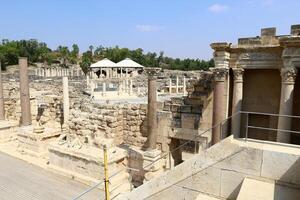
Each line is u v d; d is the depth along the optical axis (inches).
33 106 1122.0
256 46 586.9
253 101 657.0
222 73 608.7
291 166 276.7
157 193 362.6
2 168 721.0
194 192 339.6
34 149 834.8
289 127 545.3
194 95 705.0
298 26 530.6
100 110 869.8
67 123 920.3
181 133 717.9
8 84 1553.9
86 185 625.3
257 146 301.4
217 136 626.8
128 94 1863.9
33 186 614.2
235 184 311.3
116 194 584.4
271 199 255.3
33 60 5265.8
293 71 528.4
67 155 686.5
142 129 787.4
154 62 5447.8
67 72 3713.1
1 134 987.9
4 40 5206.7
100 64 2501.2
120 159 664.4
